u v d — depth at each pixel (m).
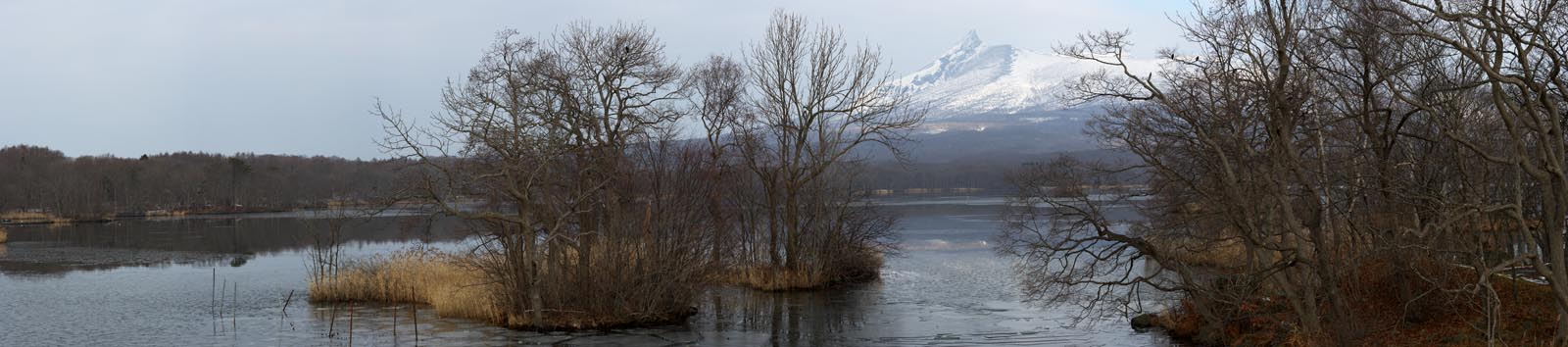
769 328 35.78
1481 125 26.44
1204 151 26.91
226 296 46.34
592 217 37.06
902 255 63.06
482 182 32.94
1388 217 26.33
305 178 177.62
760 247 49.56
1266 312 30.16
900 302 42.59
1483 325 25.97
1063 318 37.56
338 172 180.62
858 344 32.44
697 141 45.19
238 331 35.62
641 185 38.12
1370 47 24.28
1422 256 26.80
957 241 74.25
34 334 35.94
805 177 47.72
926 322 37.09
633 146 38.41
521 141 32.41
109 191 163.38
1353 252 27.98
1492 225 28.92
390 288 43.34
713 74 46.78
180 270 61.25
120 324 37.97
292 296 45.94
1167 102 25.92
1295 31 24.75
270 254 72.75
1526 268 31.89
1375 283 30.73
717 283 44.44
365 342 32.72
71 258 71.19
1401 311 28.30
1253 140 26.64
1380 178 24.97
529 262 33.84
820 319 38.06
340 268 53.34
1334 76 27.59
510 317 35.06
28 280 55.47
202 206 168.25
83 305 44.12
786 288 46.34
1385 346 26.14
